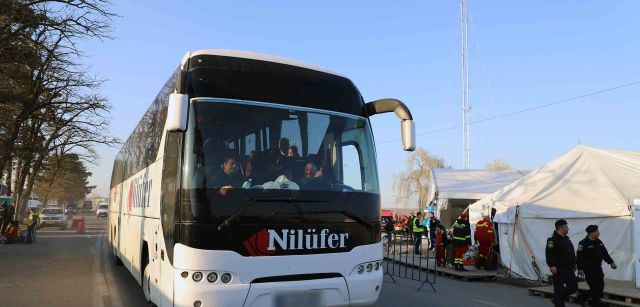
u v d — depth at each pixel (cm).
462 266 1494
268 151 545
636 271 1120
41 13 1762
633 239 1225
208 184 502
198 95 532
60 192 8281
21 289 997
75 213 8462
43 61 2028
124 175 1155
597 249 980
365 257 567
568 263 829
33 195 7719
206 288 482
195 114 523
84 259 1544
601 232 1284
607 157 1444
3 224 2452
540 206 1380
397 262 1750
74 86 2333
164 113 634
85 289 999
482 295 1116
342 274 548
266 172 533
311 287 524
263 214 514
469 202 2520
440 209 2453
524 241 1383
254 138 542
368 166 607
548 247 843
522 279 1346
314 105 593
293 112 574
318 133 582
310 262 529
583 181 1394
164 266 543
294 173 547
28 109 2258
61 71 2172
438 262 1611
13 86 2056
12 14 1686
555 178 1454
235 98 548
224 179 511
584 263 991
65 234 2958
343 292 545
